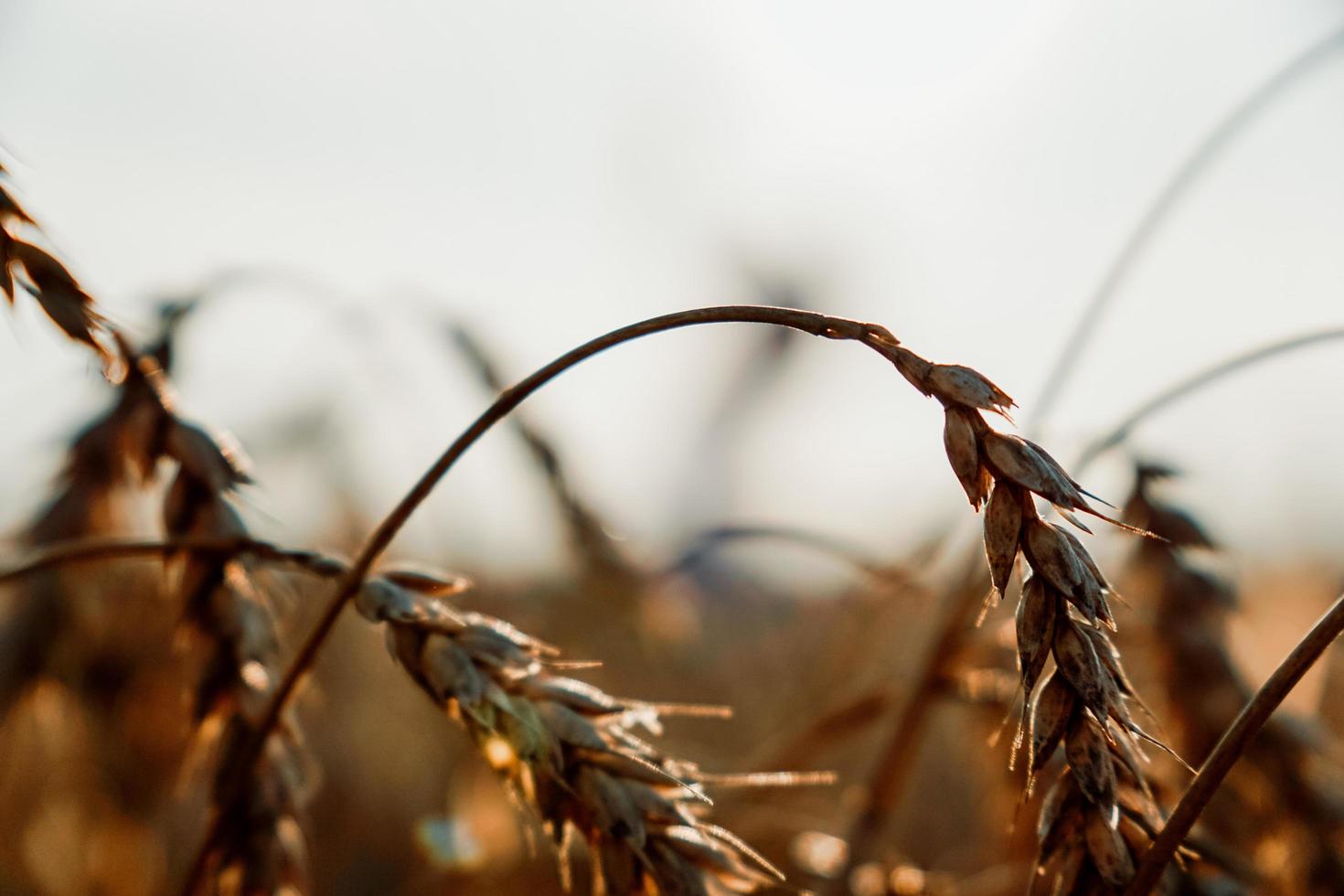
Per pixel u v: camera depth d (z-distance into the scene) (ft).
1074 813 1.63
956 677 2.08
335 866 3.28
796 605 3.89
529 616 3.26
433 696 1.68
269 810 1.81
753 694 3.62
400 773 3.43
